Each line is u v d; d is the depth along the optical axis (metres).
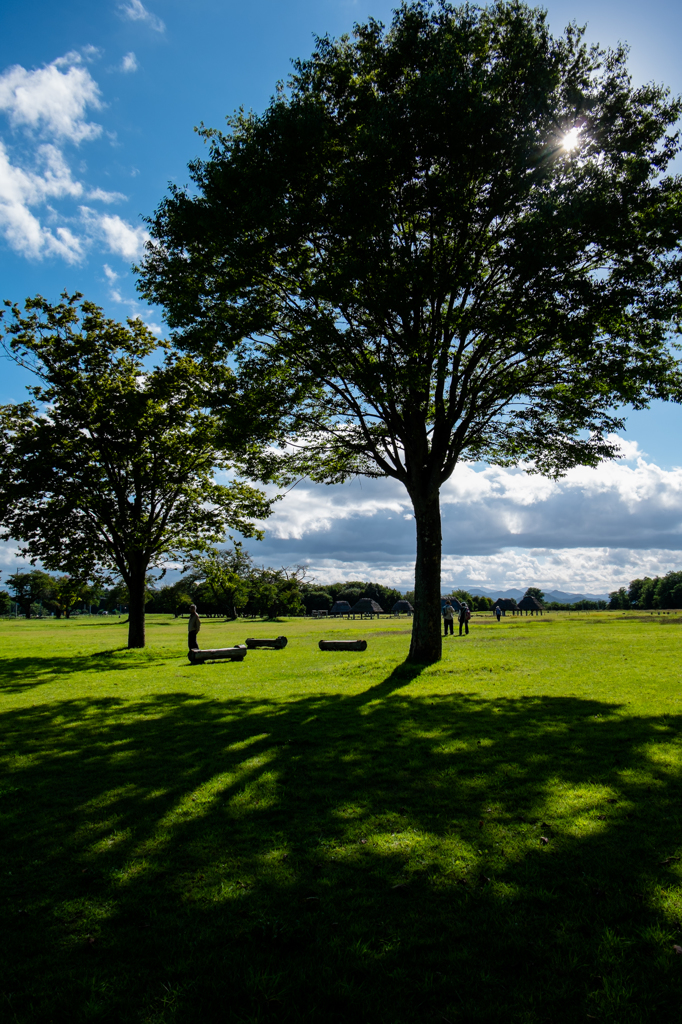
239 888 4.64
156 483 27.50
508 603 91.81
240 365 17.25
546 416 17.36
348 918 4.16
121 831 5.84
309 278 14.60
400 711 11.22
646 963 3.60
